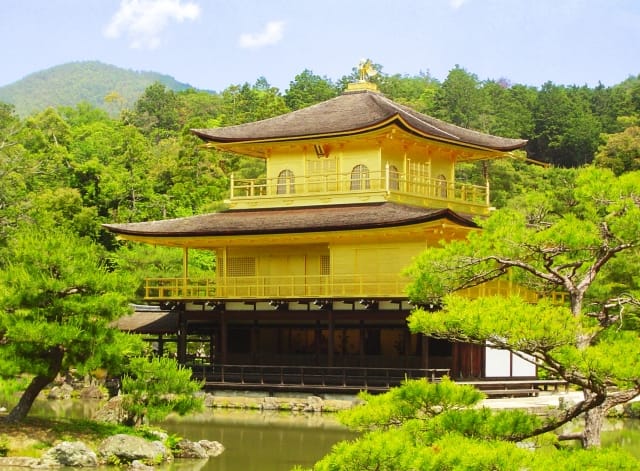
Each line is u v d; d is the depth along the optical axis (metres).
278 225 67.00
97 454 43.25
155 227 70.56
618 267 58.38
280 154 74.25
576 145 168.25
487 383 62.94
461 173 127.44
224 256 72.56
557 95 174.62
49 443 44.00
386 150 70.69
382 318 63.84
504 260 31.75
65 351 45.84
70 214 112.06
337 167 71.75
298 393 64.50
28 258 45.53
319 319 66.56
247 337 71.44
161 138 182.00
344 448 24.52
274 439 50.62
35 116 147.75
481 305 26.42
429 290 32.72
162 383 46.47
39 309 44.91
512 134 166.88
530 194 37.53
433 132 70.25
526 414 27.48
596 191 30.53
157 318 74.44
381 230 62.91
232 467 42.97
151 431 46.78
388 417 27.55
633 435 50.75
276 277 66.75
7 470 41.12
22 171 108.06
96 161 121.50
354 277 66.38
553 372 26.92
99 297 45.41
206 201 120.94
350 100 77.00
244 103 186.25
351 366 66.44
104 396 68.25
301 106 181.75
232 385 66.38
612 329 31.84
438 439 25.41
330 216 67.06
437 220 59.69
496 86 188.38
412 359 64.50
